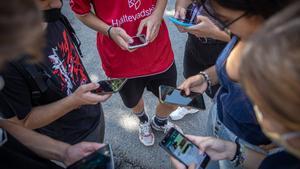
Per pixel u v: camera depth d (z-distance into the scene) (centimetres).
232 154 150
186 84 186
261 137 133
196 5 174
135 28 203
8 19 62
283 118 64
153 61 216
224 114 150
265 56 62
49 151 147
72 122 175
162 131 279
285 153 104
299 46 59
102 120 200
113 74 223
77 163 136
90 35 368
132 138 283
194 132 284
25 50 69
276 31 63
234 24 104
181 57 337
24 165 118
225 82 138
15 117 142
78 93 157
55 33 157
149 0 196
